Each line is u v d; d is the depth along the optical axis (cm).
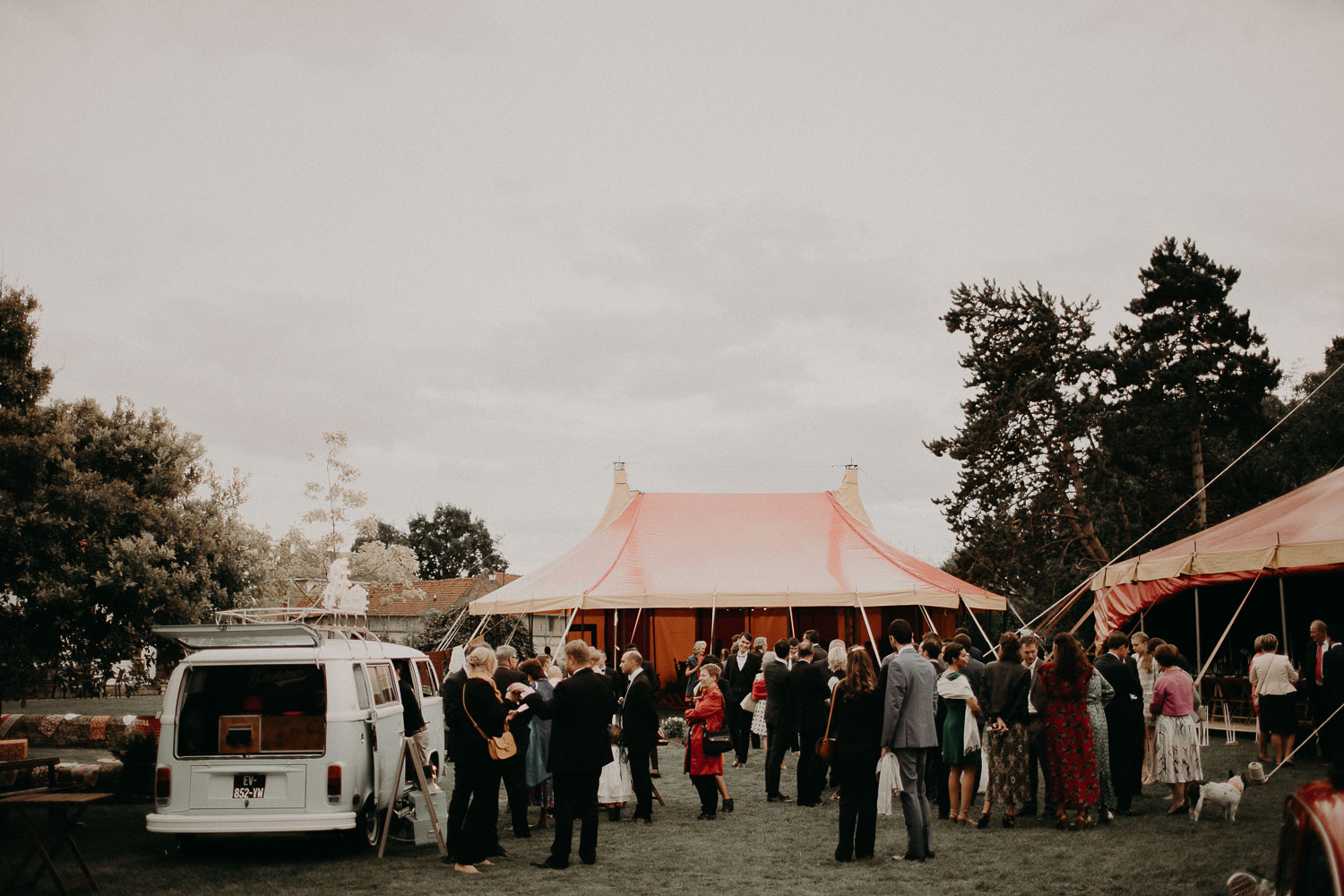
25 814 657
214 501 1312
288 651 786
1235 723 1702
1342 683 1074
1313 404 3222
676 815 1008
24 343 1105
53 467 1096
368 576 3362
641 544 2177
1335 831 329
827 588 1933
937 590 1934
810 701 1041
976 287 3450
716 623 2741
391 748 866
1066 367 3341
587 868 753
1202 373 3200
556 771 763
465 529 7862
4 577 1013
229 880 714
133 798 1080
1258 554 1383
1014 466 3362
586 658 787
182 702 768
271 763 757
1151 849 776
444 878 720
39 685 1086
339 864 773
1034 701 894
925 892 659
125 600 1091
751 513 2384
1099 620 1717
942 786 977
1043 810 995
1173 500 3250
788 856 791
